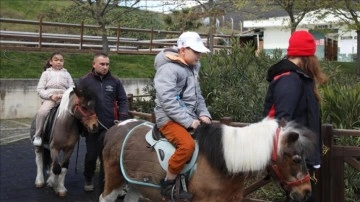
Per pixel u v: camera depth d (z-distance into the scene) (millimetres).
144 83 15781
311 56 3586
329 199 4242
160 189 3816
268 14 24922
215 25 16406
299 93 3467
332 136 4199
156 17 24516
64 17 17031
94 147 5910
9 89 13055
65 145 5953
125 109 5938
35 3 28969
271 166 3273
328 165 4227
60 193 6023
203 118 3760
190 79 3717
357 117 5512
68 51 17562
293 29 14203
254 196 5230
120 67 17562
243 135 3352
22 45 17359
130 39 20422
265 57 6914
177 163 3537
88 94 5609
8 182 6711
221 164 3400
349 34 25141
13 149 9133
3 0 28328
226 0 15000
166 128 3695
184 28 18094
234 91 6312
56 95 6293
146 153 3883
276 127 3270
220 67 6727
